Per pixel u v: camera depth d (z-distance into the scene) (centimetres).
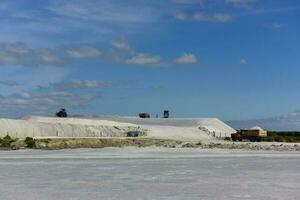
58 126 12544
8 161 5325
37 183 3378
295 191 2991
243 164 4941
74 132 12519
